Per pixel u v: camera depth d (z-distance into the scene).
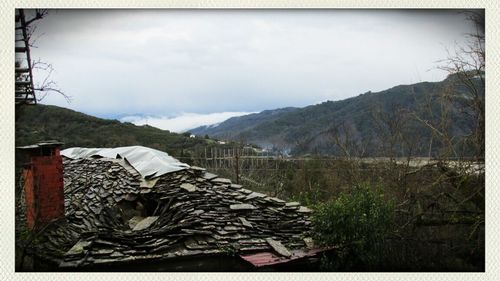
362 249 8.66
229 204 10.83
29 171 10.16
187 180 11.83
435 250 9.77
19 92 9.34
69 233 10.02
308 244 9.51
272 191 16.22
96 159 15.38
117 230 10.23
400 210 9.93
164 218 10.34
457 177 9.47
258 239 9.77
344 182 14.20
